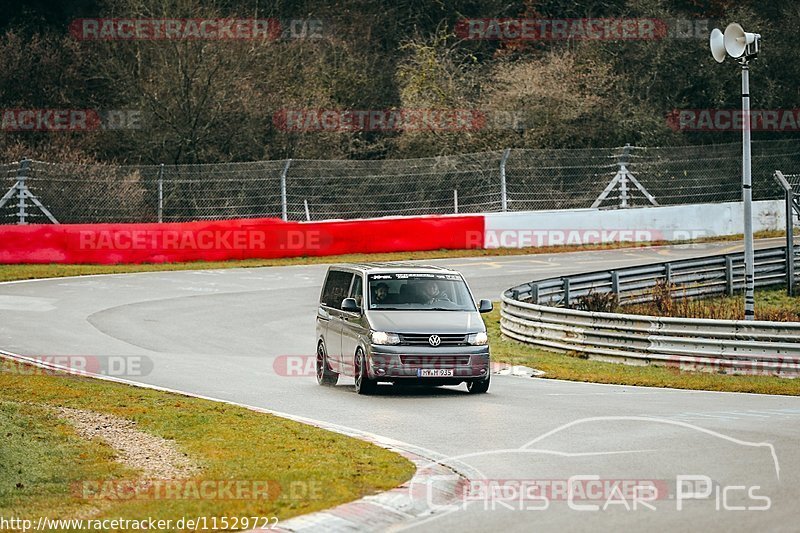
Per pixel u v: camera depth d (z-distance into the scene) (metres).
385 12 131.62
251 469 24.72
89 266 79.06
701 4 130.12
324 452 26.48
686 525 19.34
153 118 108.12
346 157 113.56
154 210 90.56
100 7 119.56
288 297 67.31
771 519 19.61
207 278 74.94
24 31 118.62
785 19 128.38
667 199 106.56
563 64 117.31
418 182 100.94
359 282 39.97
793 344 43.38
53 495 23.00
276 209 94.75
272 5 122.75
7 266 77.62
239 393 38.28
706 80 124.44
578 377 43.50
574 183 103.31
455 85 119.56
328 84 117.56
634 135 114.50
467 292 40.16
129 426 31.19
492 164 102.94
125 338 52.09
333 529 19.64
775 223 98.50
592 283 63.81
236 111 109.00
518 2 135.12
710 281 67.06
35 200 84.88
